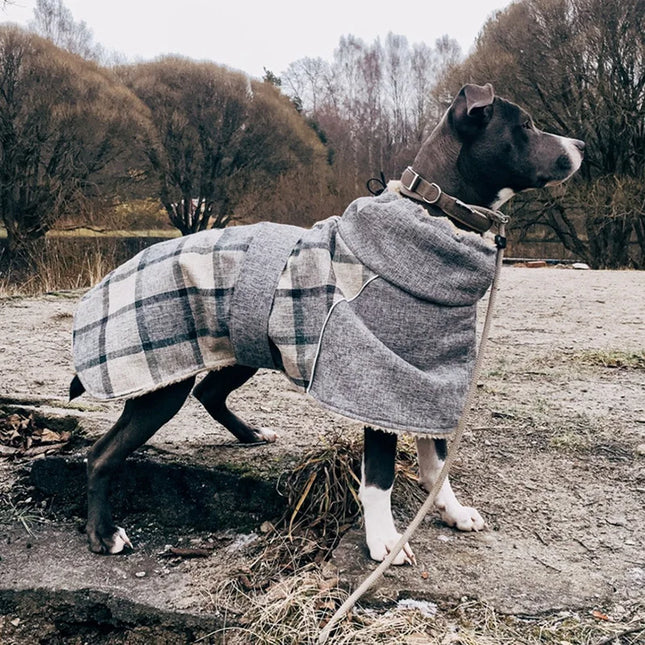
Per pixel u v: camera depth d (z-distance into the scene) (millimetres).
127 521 1378
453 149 1203
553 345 2445
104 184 8156
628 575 1132
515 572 1127
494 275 1161
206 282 1213
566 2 8117
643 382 2035
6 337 2434
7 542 1289
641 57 7941
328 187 10336
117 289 1271
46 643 1132
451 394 1109
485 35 8953
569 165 1223
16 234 5387
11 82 7387
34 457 1488
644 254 8758
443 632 989
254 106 10344
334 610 1038
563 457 1536
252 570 1185
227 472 1372
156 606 1097
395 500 1319
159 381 1196
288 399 1855
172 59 10234
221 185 10484
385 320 1119
